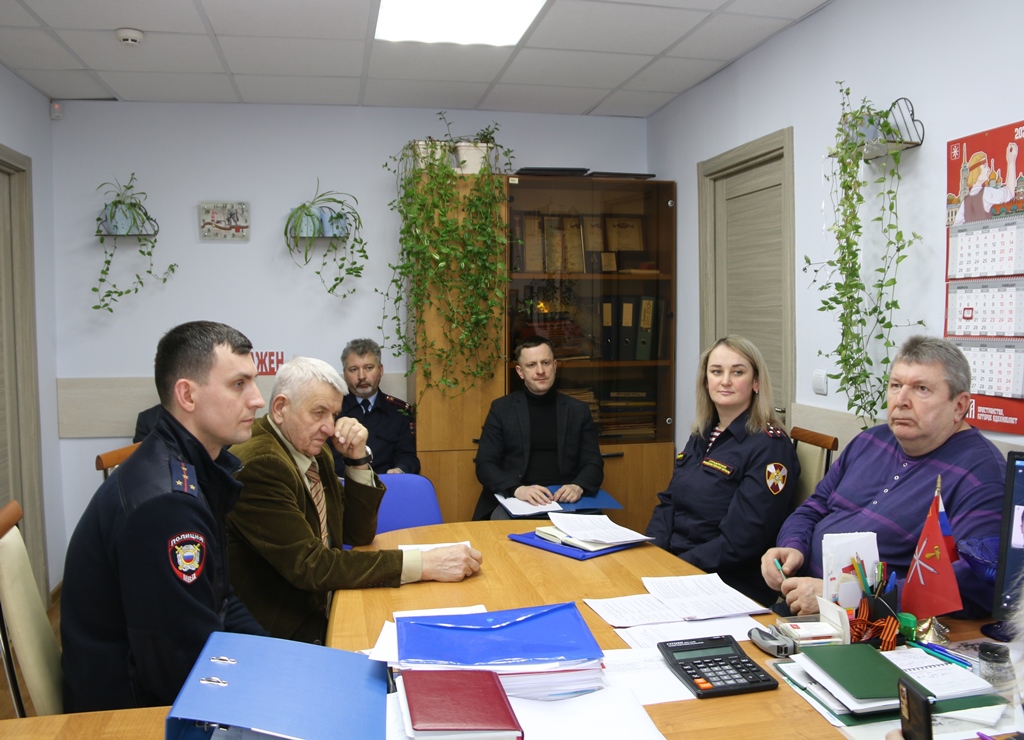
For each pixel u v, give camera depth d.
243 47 3.32
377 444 4.03
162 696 1.45
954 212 2.41
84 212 4.05
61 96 3.96
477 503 3.88
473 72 3.73
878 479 2.07
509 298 4.20
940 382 1.86
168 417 1.59
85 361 4.07
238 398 1.62
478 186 4.07
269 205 4.23
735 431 2.55
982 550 1.62
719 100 3.80
